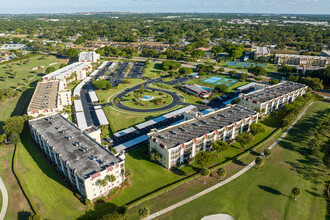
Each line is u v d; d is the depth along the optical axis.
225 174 120.06
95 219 98.12
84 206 104.94
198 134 141.00
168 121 190.50
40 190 113.62
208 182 120.50
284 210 103.81
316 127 177.62
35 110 177.38
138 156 141.75
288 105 191.38
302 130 173.62
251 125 158.38
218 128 148.38
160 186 117.25
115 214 93.25
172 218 98.50
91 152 121.38
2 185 116.69
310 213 102.44
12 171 126.88
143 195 111.50
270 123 183.50
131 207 103.75
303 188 117.06
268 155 137.25
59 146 125.88
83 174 104.19
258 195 112.19
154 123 178.62
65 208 103.69
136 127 172.88
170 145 129.00
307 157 142.25
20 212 101.69
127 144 151.25
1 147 148.38
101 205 105.31
